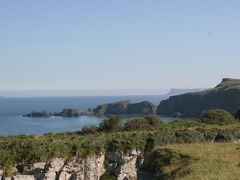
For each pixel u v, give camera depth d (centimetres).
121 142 6694
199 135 7019
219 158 4375
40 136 7250
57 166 6200
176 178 3894
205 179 3269
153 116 8375
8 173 5916
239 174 3303
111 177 6531
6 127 19512
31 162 6056
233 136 7125
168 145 6144
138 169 6191
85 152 6419
